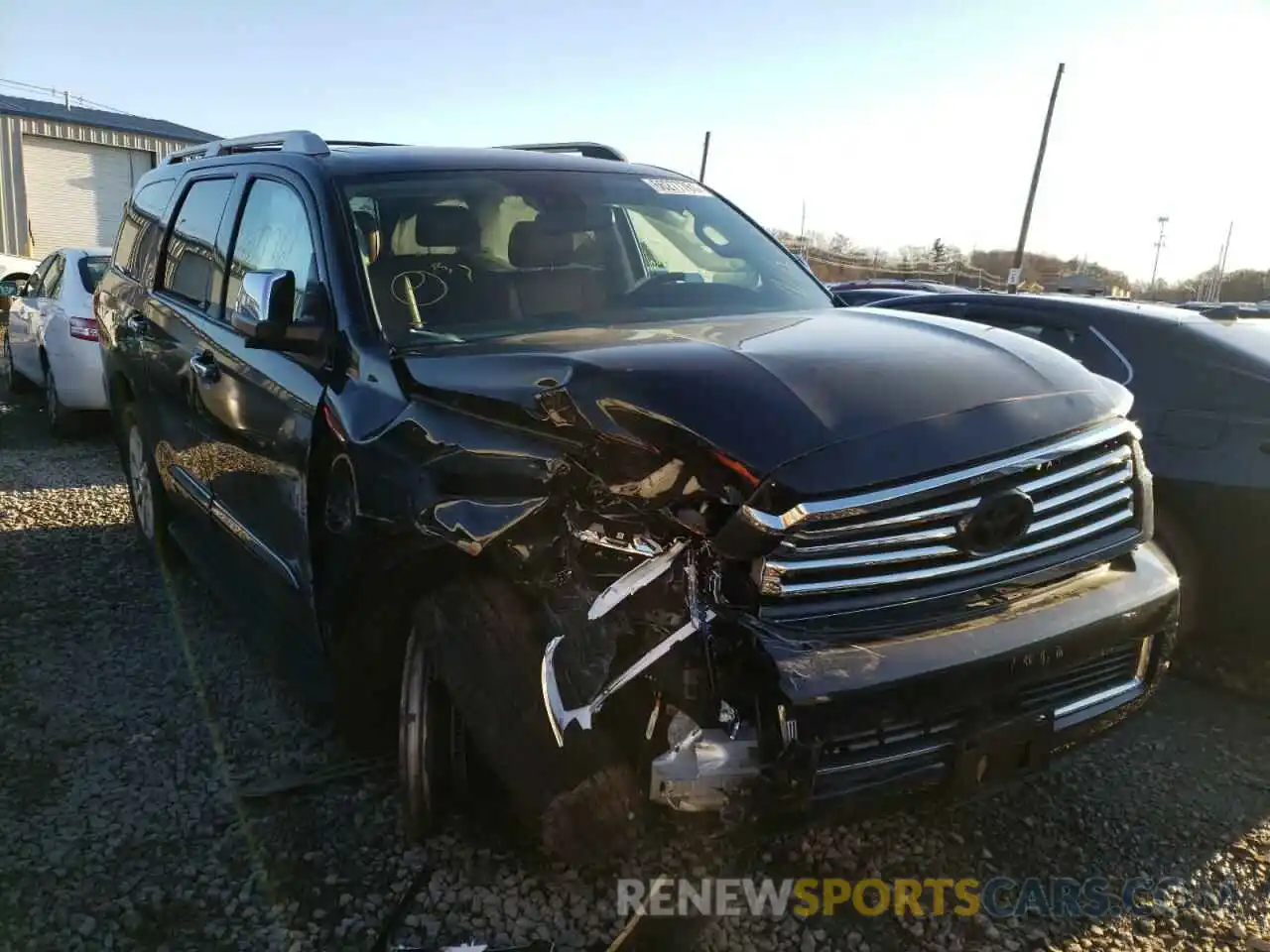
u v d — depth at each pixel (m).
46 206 27.34
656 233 3.93
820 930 2.76
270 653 3.65
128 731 3.77
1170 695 4.29
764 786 2.25
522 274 3.46
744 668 2.27
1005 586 2.55
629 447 2.39
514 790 2.43
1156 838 3.24
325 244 3.38
